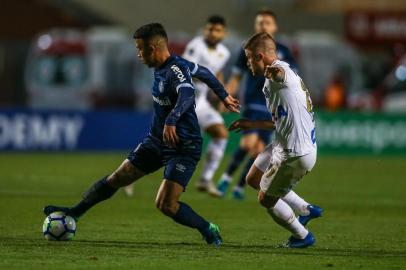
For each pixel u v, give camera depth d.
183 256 28.28
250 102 46.50
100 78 105.06
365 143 87.25
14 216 38.69
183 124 29.83
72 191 50.97
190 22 125.69
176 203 30.16
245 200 48.53
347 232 35.59
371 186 58.72
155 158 30.42
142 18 124.38
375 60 117.38
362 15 125.38
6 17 117.44
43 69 105.62
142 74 105.00
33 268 25.75
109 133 85.38
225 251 29.47
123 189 52.56
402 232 35.81
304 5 133.75
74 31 119.44
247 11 125.81
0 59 116.06
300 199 31.27
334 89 102.94
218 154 49.47
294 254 29.12
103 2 122.75
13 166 69.00
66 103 105.56
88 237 32.47
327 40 110.00
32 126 83.56
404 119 87.62
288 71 28.77
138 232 34.22
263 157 30.80
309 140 29.09
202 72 30.38
